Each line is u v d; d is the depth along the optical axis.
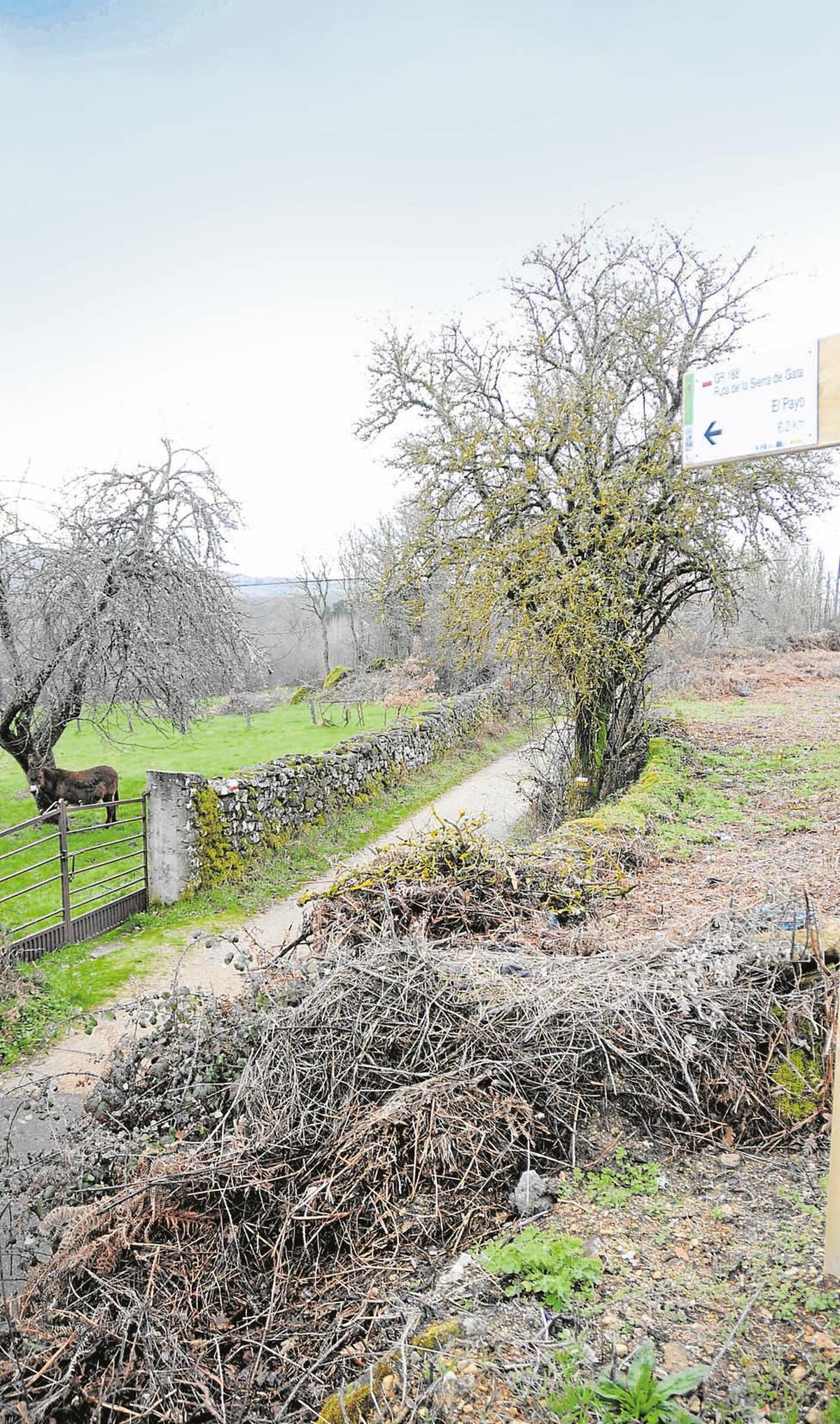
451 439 10.97
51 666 11.81
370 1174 3.24
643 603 11.18
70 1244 3.06
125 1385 2.70
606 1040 3.69
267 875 10.55
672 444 10.45
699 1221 2.99
